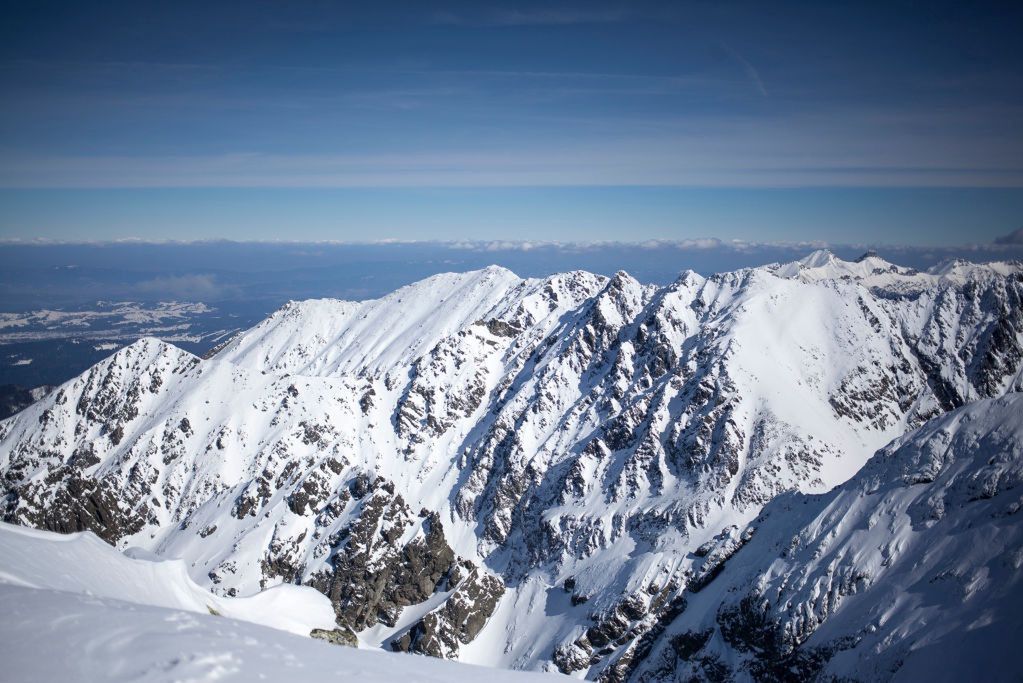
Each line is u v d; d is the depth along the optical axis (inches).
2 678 923.4
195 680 1037.2
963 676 3014.3
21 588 1231.5
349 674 1256.8
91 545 1860.2
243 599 2588.6
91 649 1060.5
